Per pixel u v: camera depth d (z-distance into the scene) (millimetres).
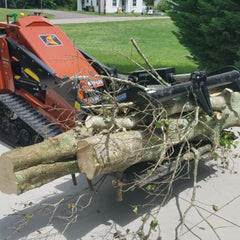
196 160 3844
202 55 9617
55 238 3607
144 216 3980
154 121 3656
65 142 3469
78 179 4797
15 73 5793
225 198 4379
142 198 4348
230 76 4445
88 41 18312
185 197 4387
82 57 5754
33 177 3270
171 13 9797
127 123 3777
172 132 3895
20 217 3943
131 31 23078
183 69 11812
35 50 5465
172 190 4543
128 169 3945
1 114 6160
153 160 3979
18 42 5723
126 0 49438
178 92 3861
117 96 4023
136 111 3945
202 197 4391
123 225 3834
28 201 4254
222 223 3885
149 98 3693
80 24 26219
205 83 4055
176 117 4168
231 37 8781
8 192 3291
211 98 4391
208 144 4574
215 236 3668
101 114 3914
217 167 5191
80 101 4719
